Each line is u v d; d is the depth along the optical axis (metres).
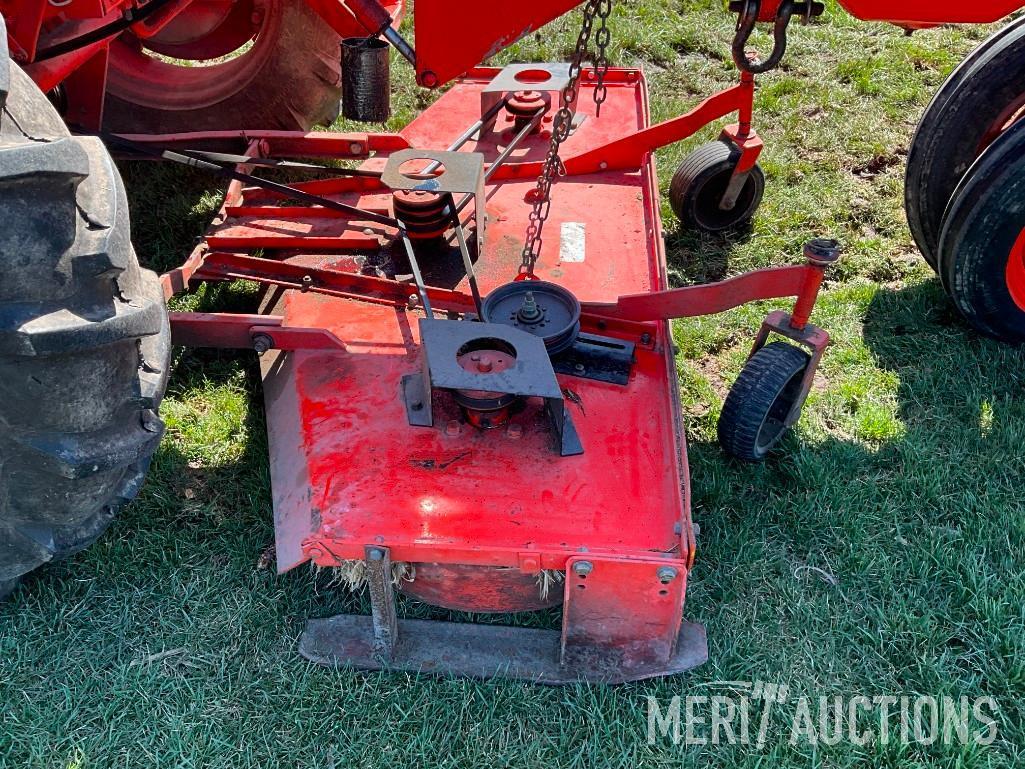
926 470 3.44
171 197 4.77
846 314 4.28
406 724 2.58
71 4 2.73
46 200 1.97
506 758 2.51
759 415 3.20
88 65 3.68
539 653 2.74
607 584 2.51
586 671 2.68
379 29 3.21
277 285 3.55
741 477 3.42
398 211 3.68
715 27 7.13
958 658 2.81
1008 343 4.07
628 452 2.90
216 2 4.68
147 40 4.82
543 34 6.91
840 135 5.75
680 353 4.04
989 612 2.89
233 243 3.70
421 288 3.32
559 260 3.82
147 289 2.40
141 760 2.49
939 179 4.00
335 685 2.67
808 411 3.76
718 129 5.74
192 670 2.71
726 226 4.85
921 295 4.38
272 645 2.78
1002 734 2.61
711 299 3.24
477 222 3.74
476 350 2.82
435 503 2.69
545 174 3.35
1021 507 3.30
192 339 3.23
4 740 2.50
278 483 2.90
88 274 2.08
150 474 3.30
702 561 3.10
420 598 2.75
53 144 1.92
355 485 2.75
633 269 3.79
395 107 5.96
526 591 2.69
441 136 4.75
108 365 2.22
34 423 2.17
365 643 2.76
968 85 3.86
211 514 3.19
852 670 2.78
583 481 2.78
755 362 3.27
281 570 2.60
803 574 3.08
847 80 6.47
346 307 3.54
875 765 2.53
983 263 3.65
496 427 2.94
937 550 3.12
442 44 2.61
